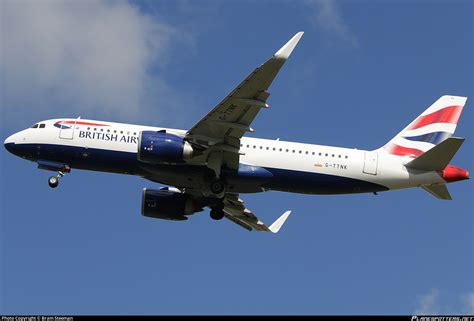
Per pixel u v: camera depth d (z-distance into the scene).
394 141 107.06
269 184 102.75
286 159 102.06
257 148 102.56
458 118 107.81
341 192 103.88
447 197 104.62
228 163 100.75
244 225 117.00
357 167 102.62
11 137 104.69
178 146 98.44
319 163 102.38
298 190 103.44
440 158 101.12
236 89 91.75
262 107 92.31
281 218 114.50
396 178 102.88
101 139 102.00
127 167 101.94
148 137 98.94
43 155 103.25
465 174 102.50
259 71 89.56
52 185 103.12
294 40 87.88
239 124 95.69
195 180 102.31
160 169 101.25
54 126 103.44
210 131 97.44
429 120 107.75
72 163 103.12
